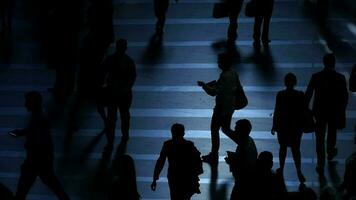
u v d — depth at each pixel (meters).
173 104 24.20
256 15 26.55
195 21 28.78
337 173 20.70
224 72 20.14
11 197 16.67
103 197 20.12
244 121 17.38
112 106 21.53
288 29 28.00
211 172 20.86
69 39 24.30
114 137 22.47
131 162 15.98
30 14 29.55
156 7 27.45
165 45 27.33
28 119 23.66
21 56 26.92
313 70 25.62
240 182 16.20
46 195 20.11
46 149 18.03
